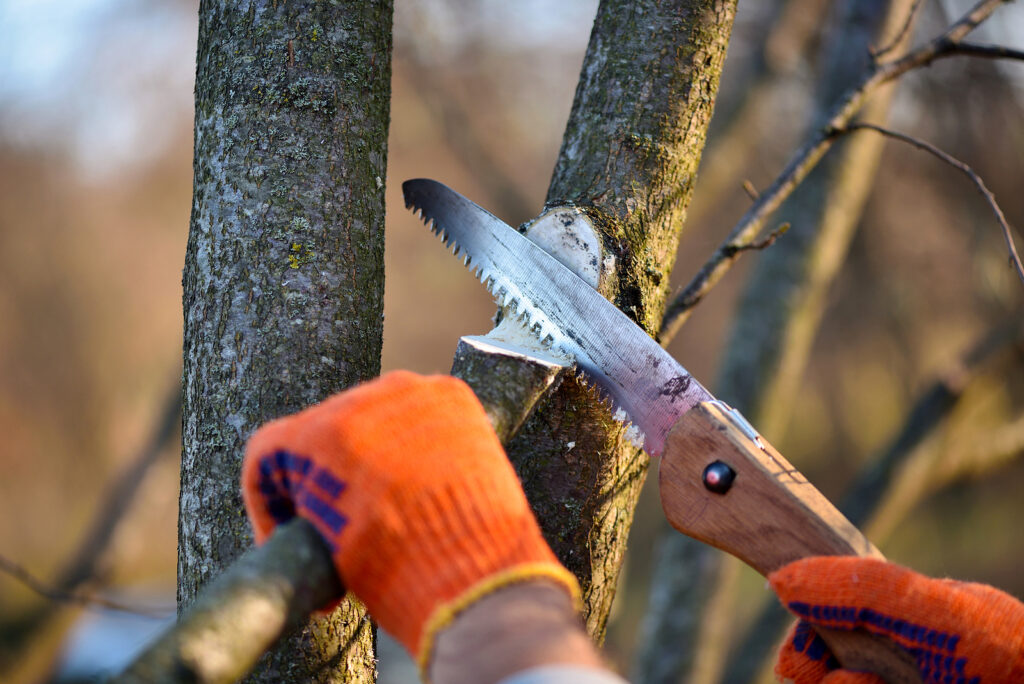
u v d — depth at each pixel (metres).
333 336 1.29
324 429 0.78
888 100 3.55
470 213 1.41
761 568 1.01
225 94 1.31
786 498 0.99
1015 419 4.56
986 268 4.64
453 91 5.88
